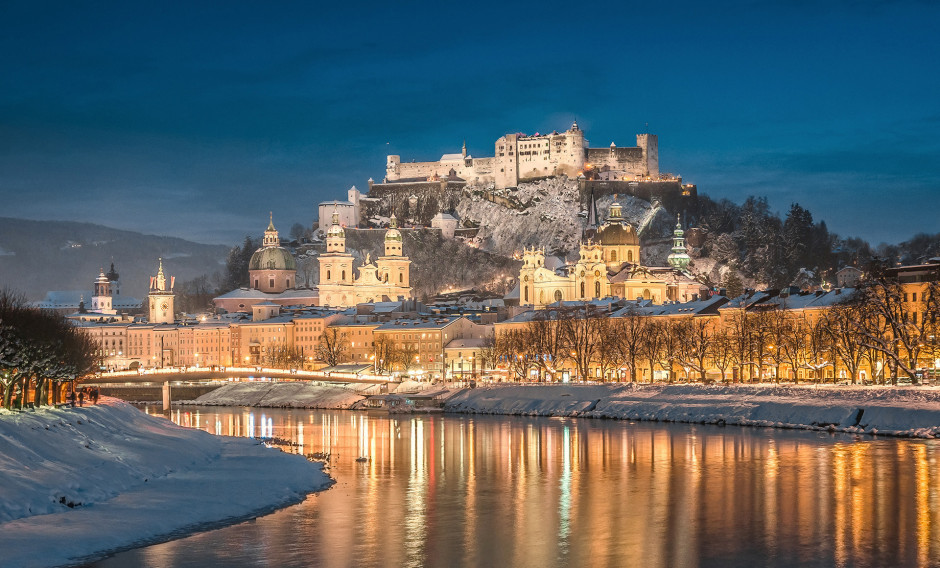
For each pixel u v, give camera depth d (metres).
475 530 135.75
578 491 163.88
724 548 125.69
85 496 142.00
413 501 155.38
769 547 125.88
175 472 170.88
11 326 180.88
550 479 175.75
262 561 120.25
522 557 122.50
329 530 135.12
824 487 161.25
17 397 180.88
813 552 123.38
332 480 174.62
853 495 154.88
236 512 144.62
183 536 130.62
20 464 144.00
